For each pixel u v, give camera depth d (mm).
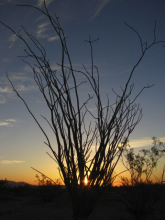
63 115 3447
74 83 3490
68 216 13031
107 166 3531
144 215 11062
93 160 3535
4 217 13562
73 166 3416
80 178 3402
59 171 3549
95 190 3439
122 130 3613
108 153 3566
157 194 11258
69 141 3426
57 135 3520
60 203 17281
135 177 11734
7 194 33812
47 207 17953
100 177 3486
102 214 11664
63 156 3506
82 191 3381
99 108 3574
